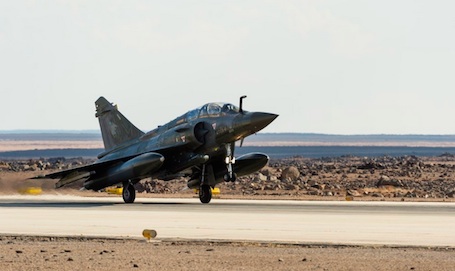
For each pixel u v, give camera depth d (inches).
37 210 4185.5
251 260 2257.6
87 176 5142.7
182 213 3917.3
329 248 2529.5
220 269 2107.5
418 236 2849.4
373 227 3157.0
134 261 2244.1
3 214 3895.2
